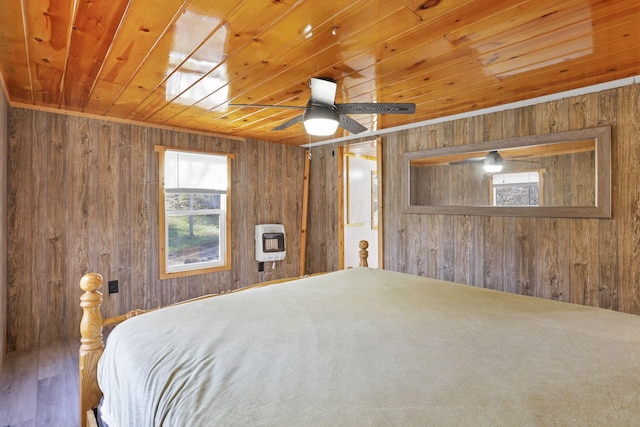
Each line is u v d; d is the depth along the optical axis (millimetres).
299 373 1080
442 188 3631
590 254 2770
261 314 1649
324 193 4945
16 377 2506
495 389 984
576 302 2836
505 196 3201
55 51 1915
